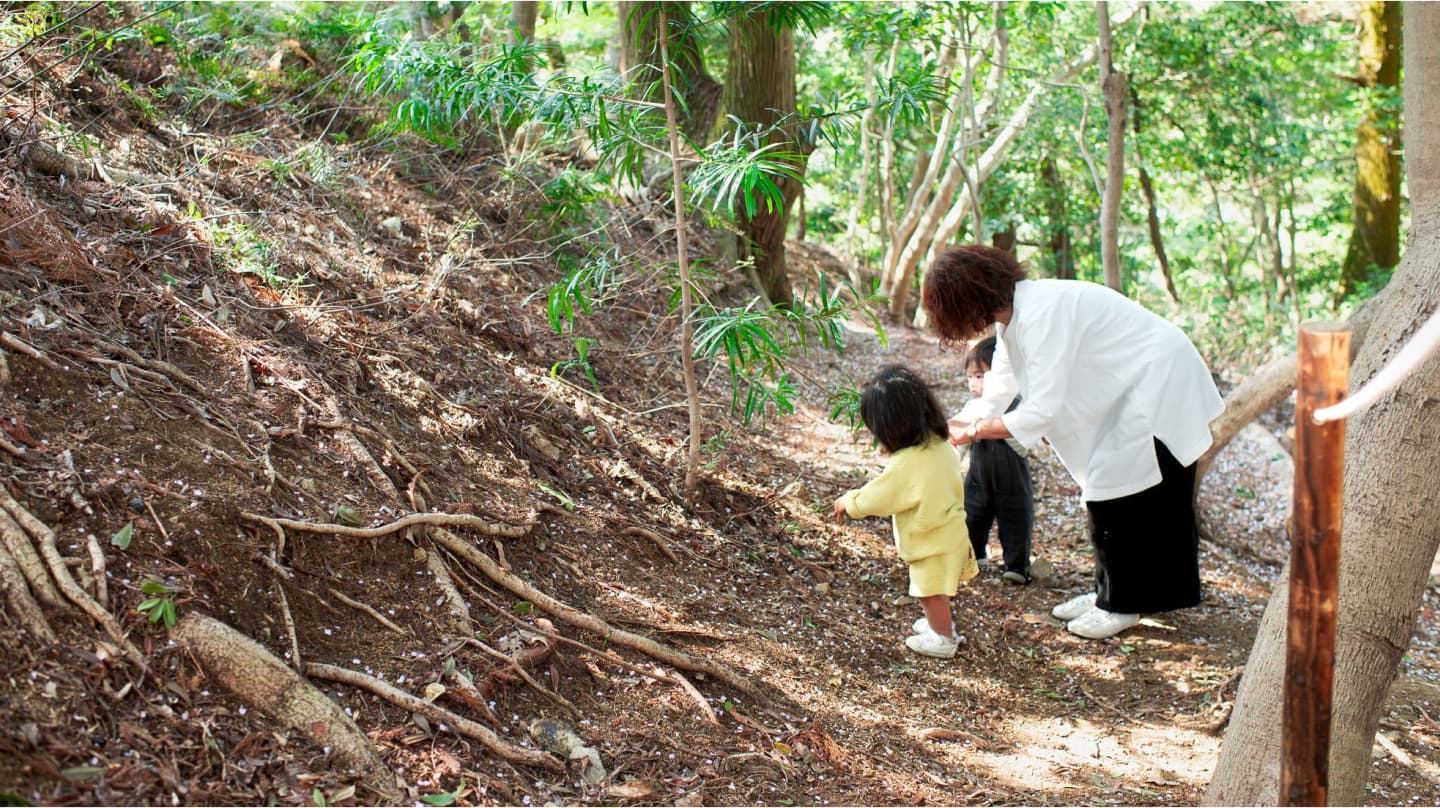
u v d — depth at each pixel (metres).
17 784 1.99
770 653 3.66
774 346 4.01
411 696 2.63
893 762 3.25
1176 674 4.21
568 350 5.32
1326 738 1.90
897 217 15.41
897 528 4.09
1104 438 4.19
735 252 7.83
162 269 3.74
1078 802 3.21
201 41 5.73
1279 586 2.66
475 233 5.77
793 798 2.90
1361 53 15.18
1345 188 17.89
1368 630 2.50
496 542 3.43
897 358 8.63
